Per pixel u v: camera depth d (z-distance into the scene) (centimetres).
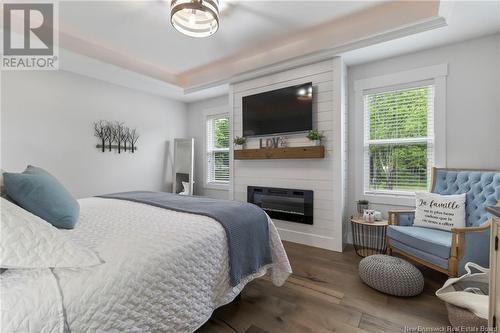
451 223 222
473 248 179
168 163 468
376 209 306
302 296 194
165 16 254
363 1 238
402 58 290
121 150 394
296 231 332
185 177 478
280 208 347
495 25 229
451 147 263
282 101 336
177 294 116
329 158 305
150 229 134
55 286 82
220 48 331
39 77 307
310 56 305
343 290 203
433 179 262
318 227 314
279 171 348
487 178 221
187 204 199
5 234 82
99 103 367
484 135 248
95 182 362
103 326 88
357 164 320
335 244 299
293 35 299
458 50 260
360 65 318
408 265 199
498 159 242
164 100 462
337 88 296
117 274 96
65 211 130
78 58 296
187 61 372
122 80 371
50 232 95
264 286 210
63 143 328
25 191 121
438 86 269
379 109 310
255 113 364
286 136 340
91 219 151
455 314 149
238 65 375
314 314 171
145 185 429
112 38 300
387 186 306
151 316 104
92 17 256
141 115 424
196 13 207
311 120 311
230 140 399
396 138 300
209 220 155
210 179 481
